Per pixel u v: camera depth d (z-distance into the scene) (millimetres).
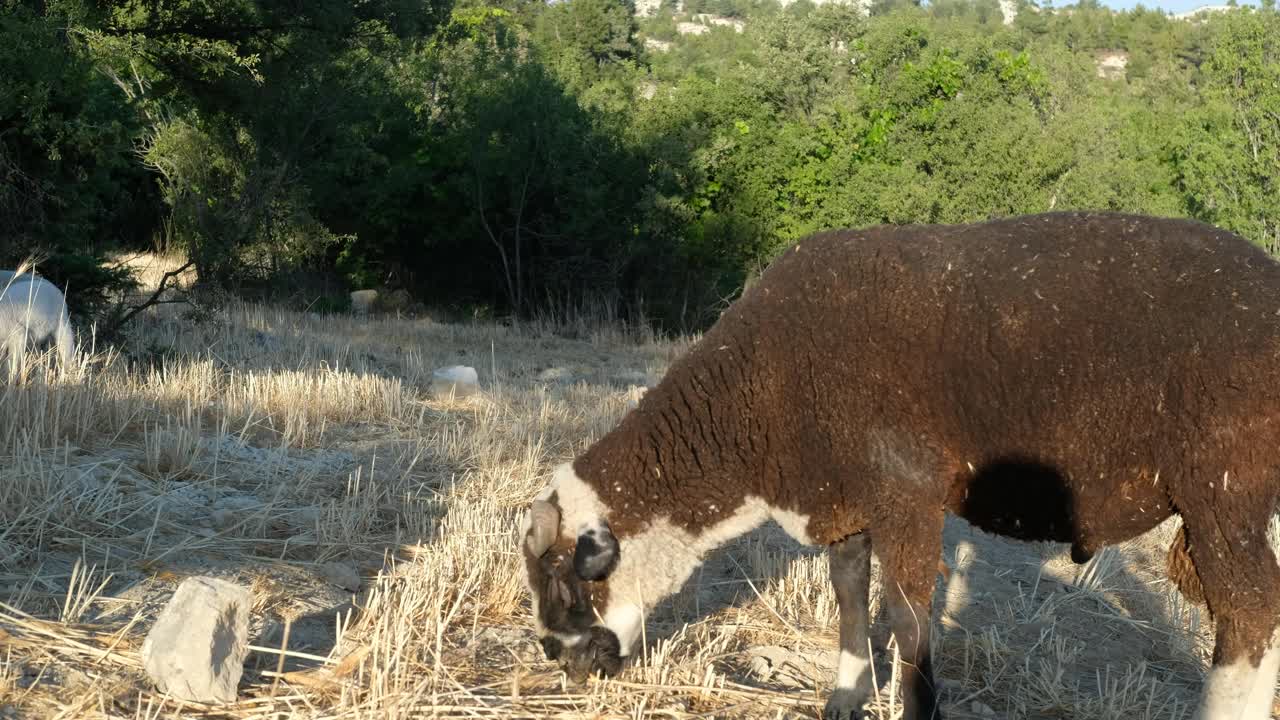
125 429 7391
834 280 4270
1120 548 7211
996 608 6117
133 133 11453
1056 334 3982
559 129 21422
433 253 24359
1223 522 3857
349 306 21891
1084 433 3986
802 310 4270
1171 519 7762
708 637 5270
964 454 4145
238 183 19062
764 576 6211
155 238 24219
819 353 4203
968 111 22109
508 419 9523
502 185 22531
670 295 22391
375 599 4875
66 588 4773
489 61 24312
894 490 4117
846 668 4664
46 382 7348
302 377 9602
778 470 4340
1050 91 25781
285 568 5441
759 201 22469
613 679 4531
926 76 22562
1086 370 3951
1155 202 23781
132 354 10617
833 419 4180
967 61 23375
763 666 5047
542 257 22875
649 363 16359
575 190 21578
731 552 6656
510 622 5246
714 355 4426
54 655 4102
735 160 22484
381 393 9828
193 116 19375
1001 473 4141
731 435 4367
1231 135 22766
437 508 6762
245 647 4117
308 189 20172
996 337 4023
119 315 11070
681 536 4488
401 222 23859
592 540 4406
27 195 10375
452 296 24359
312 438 8164
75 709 3701
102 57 11445
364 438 8438
